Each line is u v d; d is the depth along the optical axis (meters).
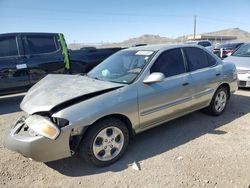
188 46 4.92
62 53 7.76
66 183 3.28
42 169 3.62
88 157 3.47
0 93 6.83
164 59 4.39
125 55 4.71
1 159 3.91
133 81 3.91
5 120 5.78
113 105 3.55
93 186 3.19
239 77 7.80
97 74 4.56
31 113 3.39
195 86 4.70
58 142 3.20
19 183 3.31
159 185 3.15
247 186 3.07
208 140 4.33
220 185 3.10
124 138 3.78
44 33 7.57
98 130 3.47
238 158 3.70
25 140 3.21
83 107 3.35
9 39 6.94
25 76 7.09
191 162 3.63
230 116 5.50
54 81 4.26
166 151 3.99
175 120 5.30
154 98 4.04
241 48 9.20
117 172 3.47
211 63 5.24
